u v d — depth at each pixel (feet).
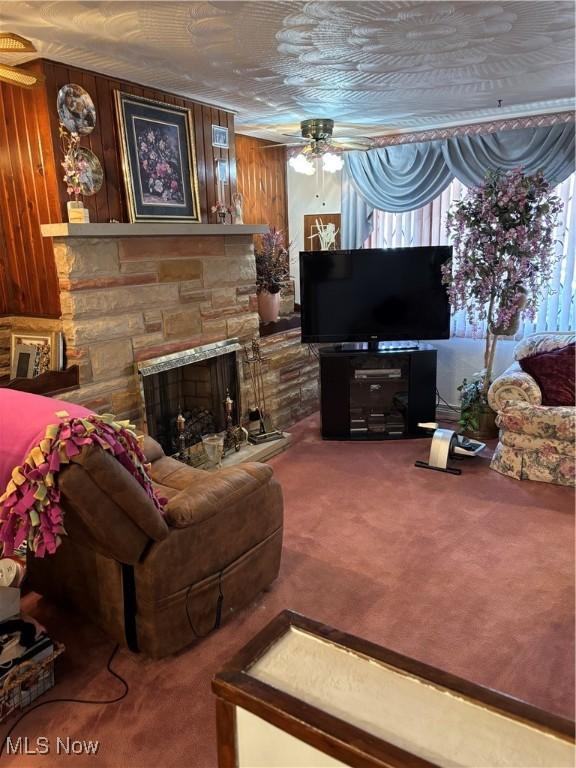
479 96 11.93
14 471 5.59
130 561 6.47
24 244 10.16
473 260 13.32
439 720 3.11
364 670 3.49
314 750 3.03
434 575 8.74
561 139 13.50
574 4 6.86
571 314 14.49
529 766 2.82
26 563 8.29
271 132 15.34
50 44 8.20
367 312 14.51
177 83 10.50
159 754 5.80
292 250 18.15
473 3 6.77
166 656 7.16
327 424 14.66
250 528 7.75
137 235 10.57
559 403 12.12
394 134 15.69
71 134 9.42
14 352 10.43
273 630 3.83
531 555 9.21
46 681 6.59
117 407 10.68
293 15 7.05
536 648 7.15
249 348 13.92
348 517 10.62
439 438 12.73
